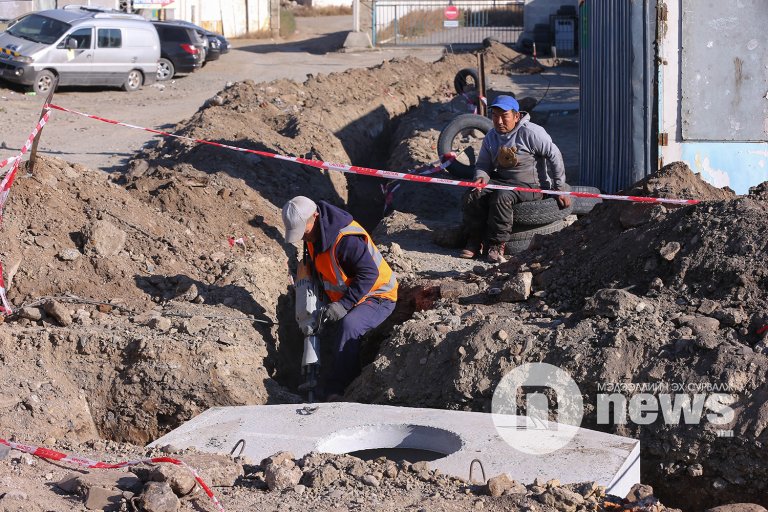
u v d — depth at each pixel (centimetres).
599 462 437
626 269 624
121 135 1568
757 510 396
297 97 1745
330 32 4353
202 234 838
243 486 412
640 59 937
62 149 1421
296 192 1111
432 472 428
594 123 1130
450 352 565
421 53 3641
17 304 676
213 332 626
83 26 2116
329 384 619
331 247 605
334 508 381
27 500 357
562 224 887
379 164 1645
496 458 443
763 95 948
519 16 4188
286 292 787
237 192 953
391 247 851
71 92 2162
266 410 521
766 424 466
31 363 578
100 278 712
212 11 3856
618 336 528
